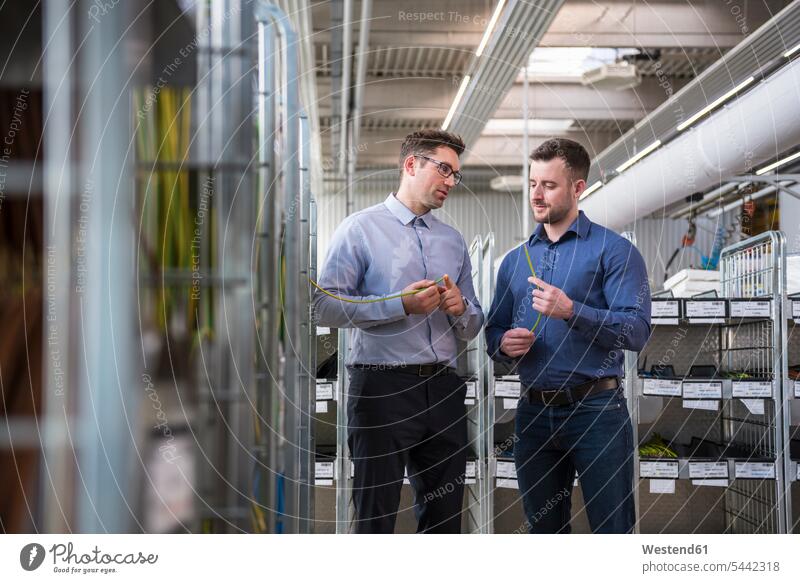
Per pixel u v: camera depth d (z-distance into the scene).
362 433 2.32
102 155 1.07
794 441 3.78
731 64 6.21
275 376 1.45
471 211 14.15
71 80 1.05
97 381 1.11
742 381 3.57
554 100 10.02
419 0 7.22
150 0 1.12
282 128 1.51
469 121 8.91
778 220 7.88
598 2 7.71
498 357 2.57
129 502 1.17
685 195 7.59
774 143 5.88
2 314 1.08
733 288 4.32
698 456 3.64
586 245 2.48
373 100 9.31
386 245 2.39
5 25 1.04
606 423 2.37
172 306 1.25
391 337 2.32
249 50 1.29
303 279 2.21
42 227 1.07
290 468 1.55
